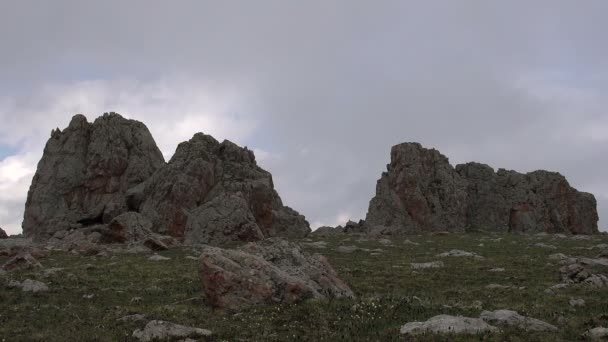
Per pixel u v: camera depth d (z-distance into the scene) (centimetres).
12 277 3747
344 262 4769
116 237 6488
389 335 2256
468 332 2184
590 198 10706
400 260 4903
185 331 2375
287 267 3262
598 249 5716
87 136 8794
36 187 8294
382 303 2825
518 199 9838
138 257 5078
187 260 4831
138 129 8944
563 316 2503
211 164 7881
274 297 2922
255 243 3506
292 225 8219
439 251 5650
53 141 8788
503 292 3241
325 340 2255
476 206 9750
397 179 9344
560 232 9931
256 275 2998
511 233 8931
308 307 2767
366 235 7956
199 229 6862
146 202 7519
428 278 3862
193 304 3023
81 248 5672
